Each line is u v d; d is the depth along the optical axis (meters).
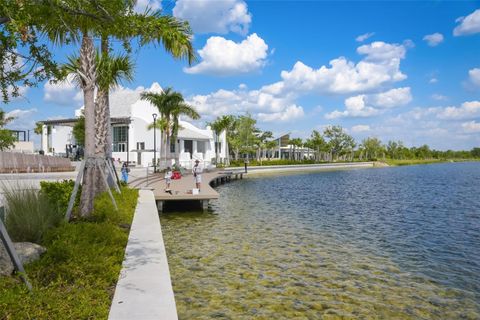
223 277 9.87
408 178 58.47
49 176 29.84
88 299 5.55
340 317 7.56
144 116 58.88
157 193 22.69
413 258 12.18
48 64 6.34
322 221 19.20
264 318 7.42
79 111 64.44
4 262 6.55
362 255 12.44
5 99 6.16
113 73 16.25
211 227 17.08
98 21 6.72
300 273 10.33
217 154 73.88
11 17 4.93
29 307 5.08
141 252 8.80
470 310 8.04
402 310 7.98
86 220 11.91
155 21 7.08
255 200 28.25
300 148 113.94
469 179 55.97
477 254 12.79
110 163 18.86
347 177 60.44
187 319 7.31
